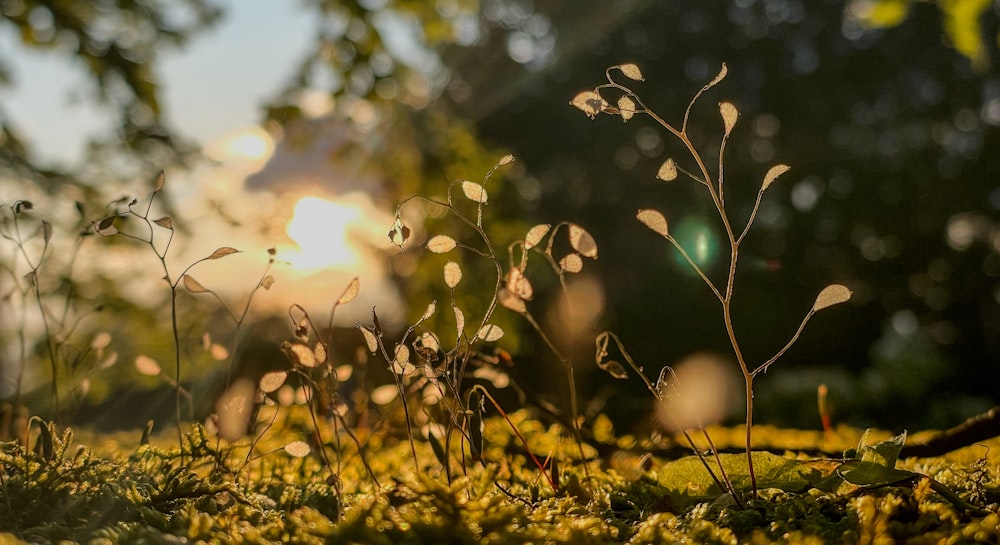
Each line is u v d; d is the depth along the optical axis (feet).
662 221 3.83
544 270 21.26
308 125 18.80
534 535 3.07
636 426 7.27
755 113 61.21
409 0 19.74
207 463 4.97
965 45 7.78
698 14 62.18
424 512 3.28
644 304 48.98
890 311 60.18
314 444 6.88
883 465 3.97
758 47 61.41
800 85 61.05
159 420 9.95
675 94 60.13
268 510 4.56
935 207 60.64
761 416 22.09
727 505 4.00
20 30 18.24
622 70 3.94
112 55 18.38
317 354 4.40
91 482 4.42
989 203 60.64
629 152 59.11
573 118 59.21
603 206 58.44
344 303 4.36
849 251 60.08
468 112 54.75
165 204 14.67
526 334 22.44
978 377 42.04
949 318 60.13
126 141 16.89
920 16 59.00
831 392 22.76
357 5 19.02
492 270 20.20
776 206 59.16
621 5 59.72
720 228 48.57
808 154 60.80
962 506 3.72
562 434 6.72
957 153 62.08
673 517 3.77
